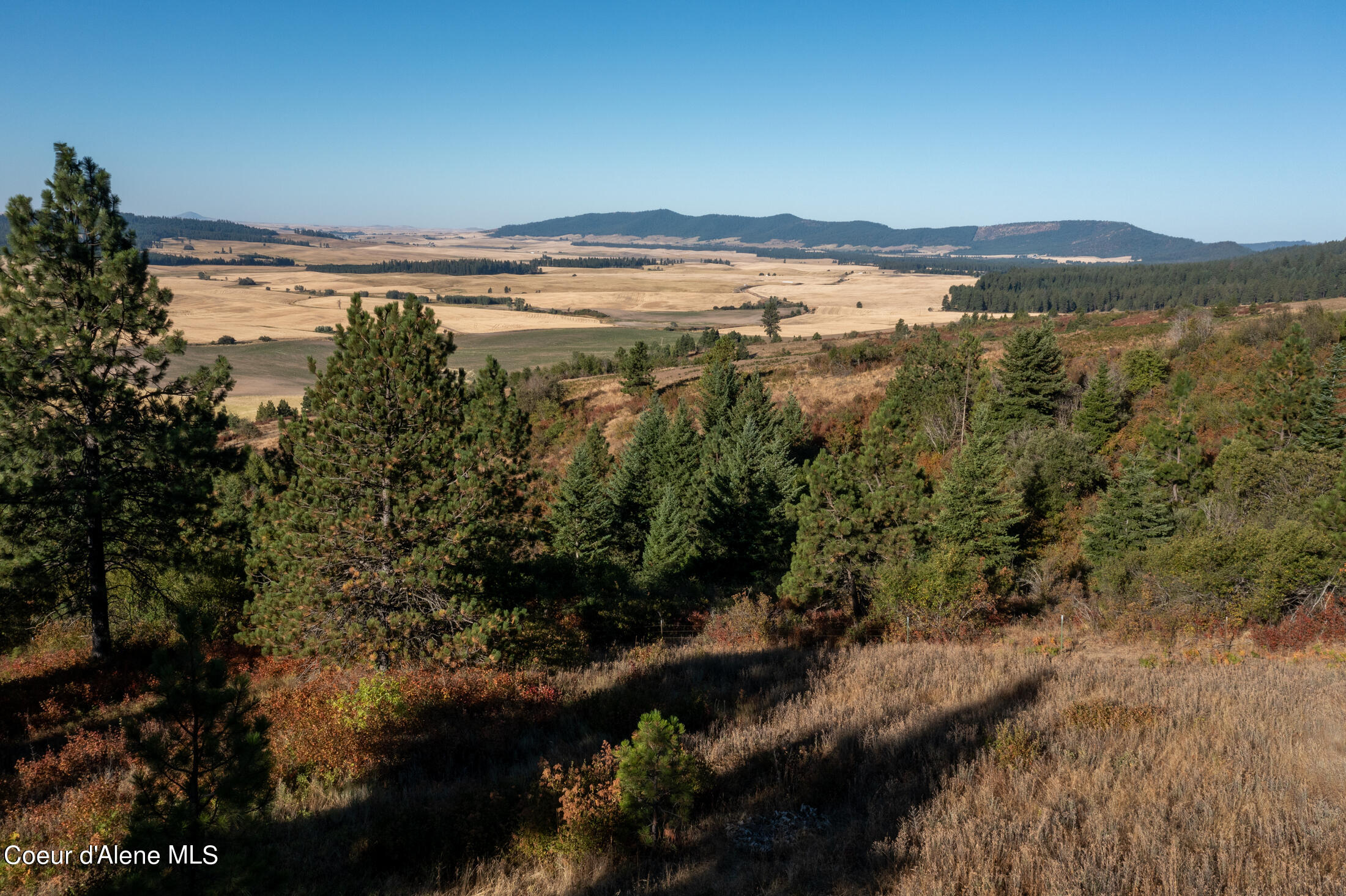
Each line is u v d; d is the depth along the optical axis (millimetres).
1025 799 7871
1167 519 24938
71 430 16984
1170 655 16328
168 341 18234
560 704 12875
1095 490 34281
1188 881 6055
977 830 7137
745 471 33062
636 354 78750
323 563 15219
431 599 15711
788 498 32250
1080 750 9086
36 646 19859
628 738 10883
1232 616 18266
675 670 15031
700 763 8914
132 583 20562
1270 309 81500
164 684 6465
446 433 16047
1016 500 24391
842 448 51062
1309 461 26922
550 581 23359
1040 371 44625
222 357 20078
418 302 16469
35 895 6785
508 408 17750
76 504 17047
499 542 17016
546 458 64938
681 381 86875
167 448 17922
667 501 31484
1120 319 95688
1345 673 13578
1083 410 41094
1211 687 12336
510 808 8445
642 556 34812
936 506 23984
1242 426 35062
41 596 17594
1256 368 44250
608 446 57812
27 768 10383
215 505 19672
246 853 6270
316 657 15773
